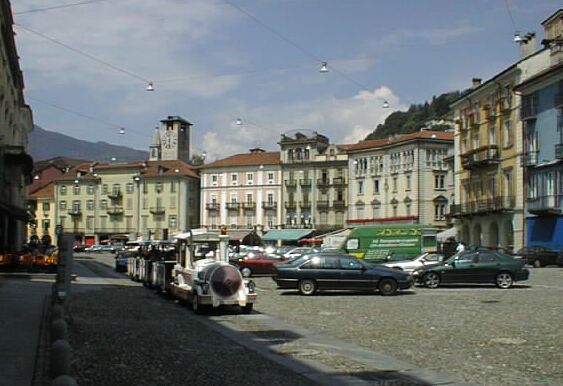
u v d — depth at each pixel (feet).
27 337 43.98
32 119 247.50
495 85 197.26
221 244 75.56
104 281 111.45
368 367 36.14
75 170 403.13
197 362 37.14
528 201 179.32
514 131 187.21
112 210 384.27
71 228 392.68
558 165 166.30
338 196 338.34
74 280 111.04
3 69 145.69
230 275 64.23
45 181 433.07
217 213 366.63
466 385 31.37
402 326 53.57
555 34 186.29
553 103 168.25
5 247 144.77
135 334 48.11
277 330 52.01
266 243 338.13
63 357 26.27
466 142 219.41
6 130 162.50
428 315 61.31
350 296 85.15
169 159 423.23
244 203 359.25
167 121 425.69
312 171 344.28
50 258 127.44
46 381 30.83
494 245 199.31
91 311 62.75
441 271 97.40
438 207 287.07
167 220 372.17
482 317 58.85
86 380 32.12
